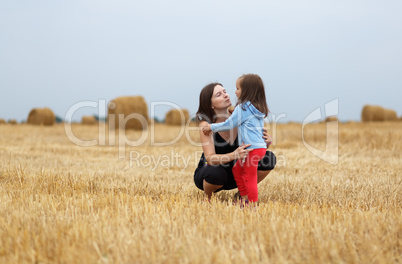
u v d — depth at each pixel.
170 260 2.16
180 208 3.18
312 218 2.93
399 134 9.70
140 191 4.48
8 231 2.55
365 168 6.36
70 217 2.96
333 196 4.28
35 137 13.12
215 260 2.14
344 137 10.27
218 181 3.81
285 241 2.44
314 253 2.29
